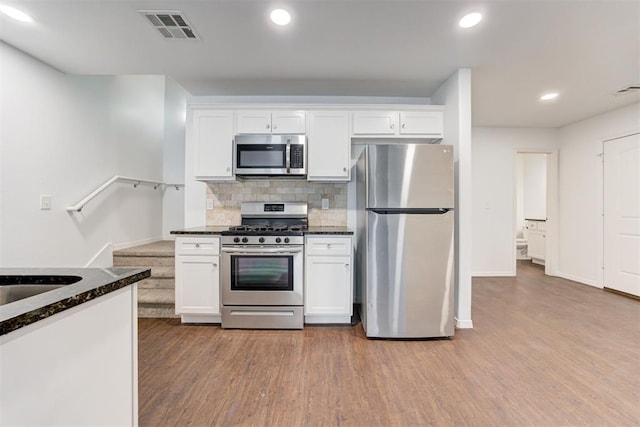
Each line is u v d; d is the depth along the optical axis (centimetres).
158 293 297
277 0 174
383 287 242
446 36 212
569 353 218
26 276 107
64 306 77
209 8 182
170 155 425
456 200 268
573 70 265
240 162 285
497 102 347
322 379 185
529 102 348
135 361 112
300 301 261
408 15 188
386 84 298
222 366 200
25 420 70
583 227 421
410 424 147
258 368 198
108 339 98
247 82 294
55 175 260
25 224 236
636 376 188
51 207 257
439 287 242
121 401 105
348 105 289
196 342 236
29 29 203
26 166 236
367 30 205
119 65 256
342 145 292
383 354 218
